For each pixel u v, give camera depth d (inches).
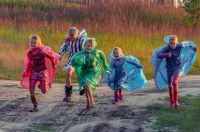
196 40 1124.5
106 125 457.7
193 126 439.2
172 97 499.5
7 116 510.3
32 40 532.7
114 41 1045.8
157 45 1059.3
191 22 1251.2
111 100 551.2
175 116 464.4
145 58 934.4
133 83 540.1
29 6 1449.3
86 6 1409.9
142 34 1108.5
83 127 458.9
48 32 1117.7
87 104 509.7
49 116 506.6
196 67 903.1
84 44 543.8
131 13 1300.4
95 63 516.4
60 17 1290.6
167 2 1581.0
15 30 1127.0
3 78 773.9
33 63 533.0
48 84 546.0
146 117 473.7
